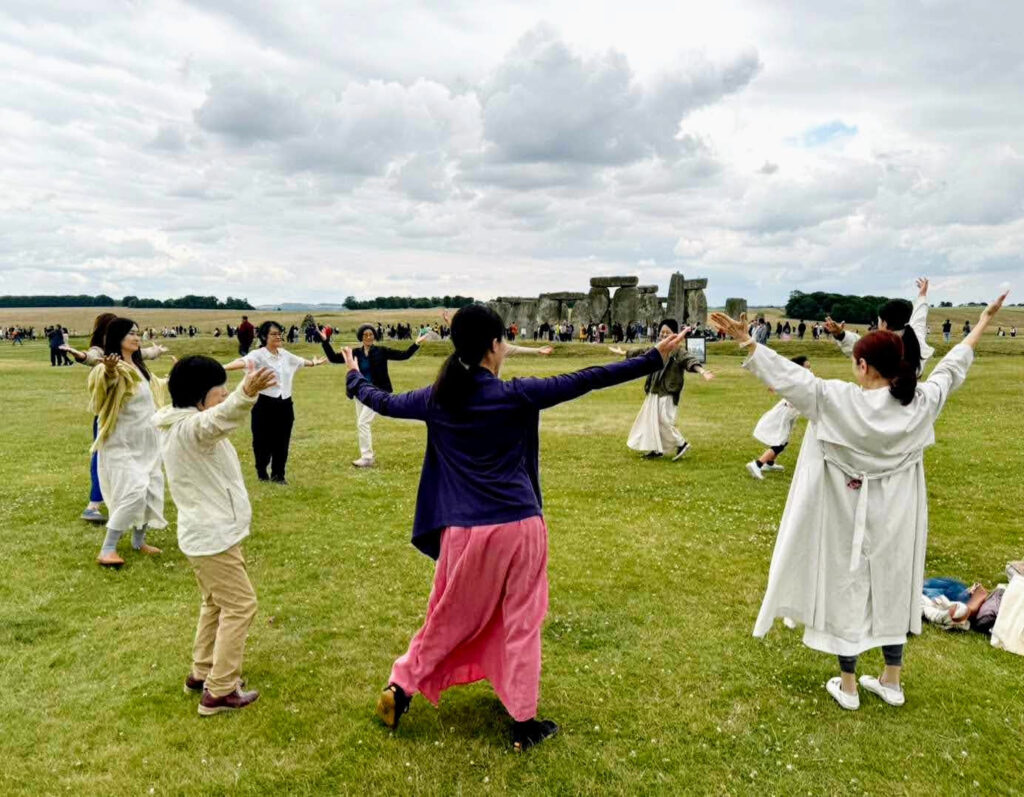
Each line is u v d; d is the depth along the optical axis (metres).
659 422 12.28
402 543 7.90
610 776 3.94
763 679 4.97
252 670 5.09
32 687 4.86
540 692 4.78
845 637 4.47
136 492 7.15
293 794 3.79
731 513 9.07
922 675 5.01
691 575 6.91
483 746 4.20
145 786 3.86
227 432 4.37
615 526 8.52
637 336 47.34
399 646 5.45
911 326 6.37
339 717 4.50
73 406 20.02
